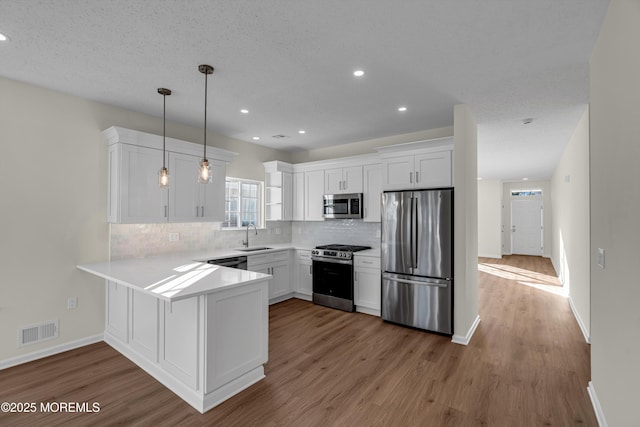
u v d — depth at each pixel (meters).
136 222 3.28
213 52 2.28
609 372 1.89
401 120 3.87
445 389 2.40
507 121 3.82
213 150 3.97
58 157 3.02
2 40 2.11
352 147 5.10
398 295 3.80
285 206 5.22
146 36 2.07
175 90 2.97
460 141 3.31
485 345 3.23
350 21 1.91
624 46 1.58
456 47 2.19
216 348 2.21
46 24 1.93
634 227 1.50
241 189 5.02
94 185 3.24
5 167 2.73
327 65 2.46
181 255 3.84
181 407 2.17
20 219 2.82
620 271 1.70
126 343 2.95
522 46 2.18
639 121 1.42
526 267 8.05
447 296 3.45
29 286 2.86
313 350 3.11
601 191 2.05
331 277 4.54
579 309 3.93
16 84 2.78
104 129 3.32
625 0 1.54
